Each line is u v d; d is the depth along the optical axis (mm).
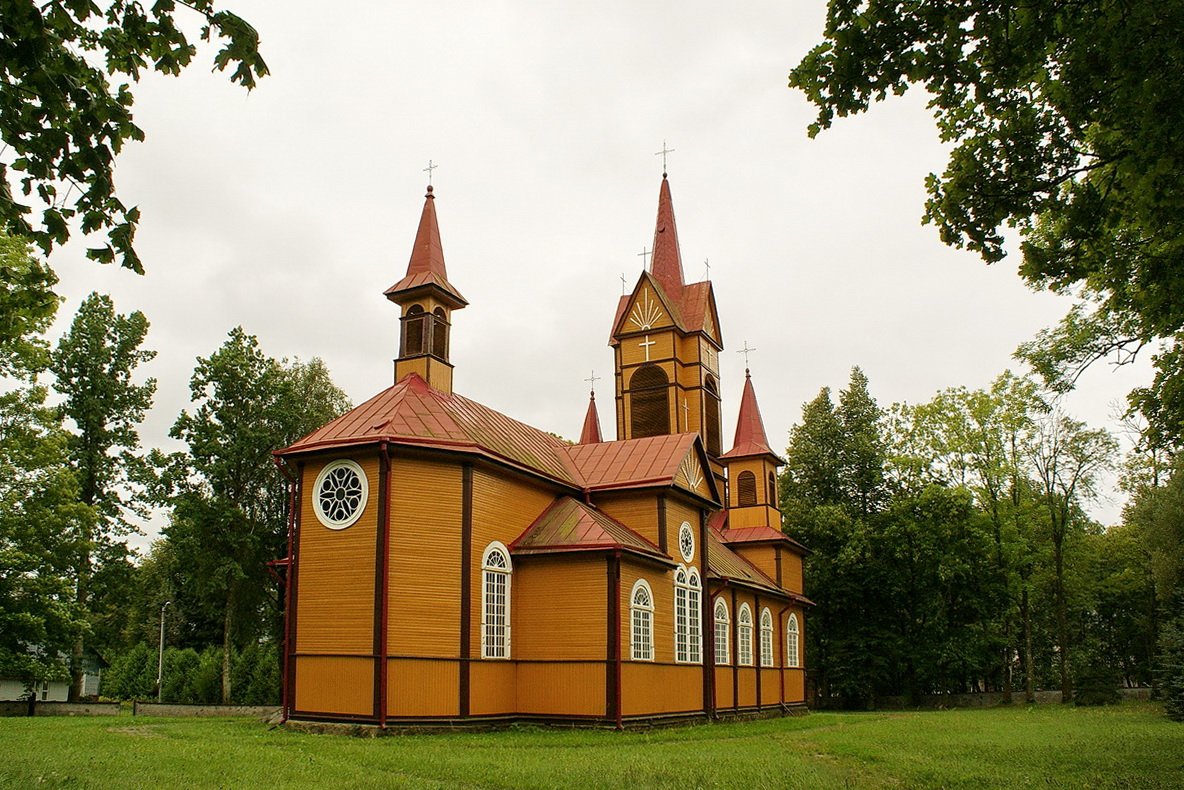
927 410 60062
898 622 61000
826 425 64188
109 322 45719
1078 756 21734
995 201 14258
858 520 58812
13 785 13359
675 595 33250
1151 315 16297
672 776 16734
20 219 8984
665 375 50750
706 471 37375
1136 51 11023
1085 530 72188
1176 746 24266
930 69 11883
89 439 44625
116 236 9328
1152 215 12938
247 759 17766
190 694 54750
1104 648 77125
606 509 33750
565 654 28453
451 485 27234
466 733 25812
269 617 51281
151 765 16406
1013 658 75875
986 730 31562
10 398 36219
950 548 57156
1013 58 11867
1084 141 13875
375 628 25406
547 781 15836
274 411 47781
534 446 34656
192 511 45531
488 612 28078
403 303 32281
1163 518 44531
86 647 48219
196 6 8828
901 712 49469
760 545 48750
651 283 51812
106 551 44000
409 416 27984
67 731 24000
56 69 8492
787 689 46562
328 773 16344
